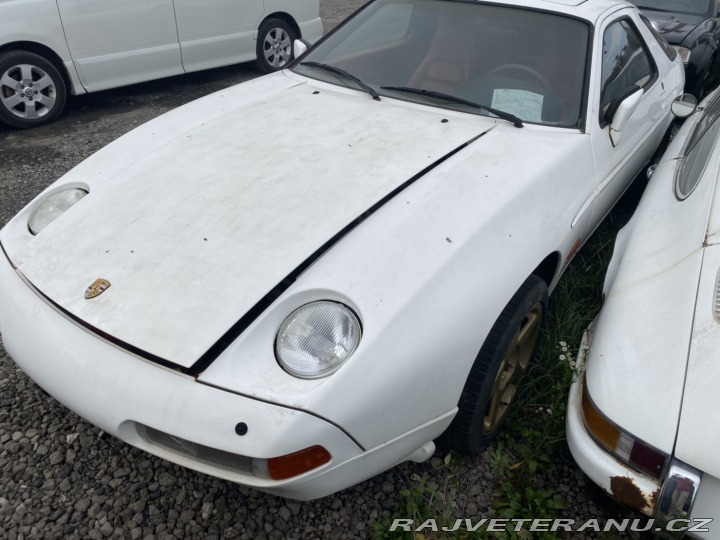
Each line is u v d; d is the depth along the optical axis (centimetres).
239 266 180
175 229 196
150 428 165
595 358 186
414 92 277
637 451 163
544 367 248
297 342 165
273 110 269
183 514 202
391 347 166
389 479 215
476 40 286
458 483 214
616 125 274
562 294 290
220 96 294
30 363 185
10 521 198
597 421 173
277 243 187
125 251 191
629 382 171
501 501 210
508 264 199
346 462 165
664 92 353
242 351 163
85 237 201
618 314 193
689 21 542
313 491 165
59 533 195
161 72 566
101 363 169
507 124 257
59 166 436
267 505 206
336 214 197
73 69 513
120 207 211
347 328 166
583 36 279
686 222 213
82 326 176
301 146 235
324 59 313
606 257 325
